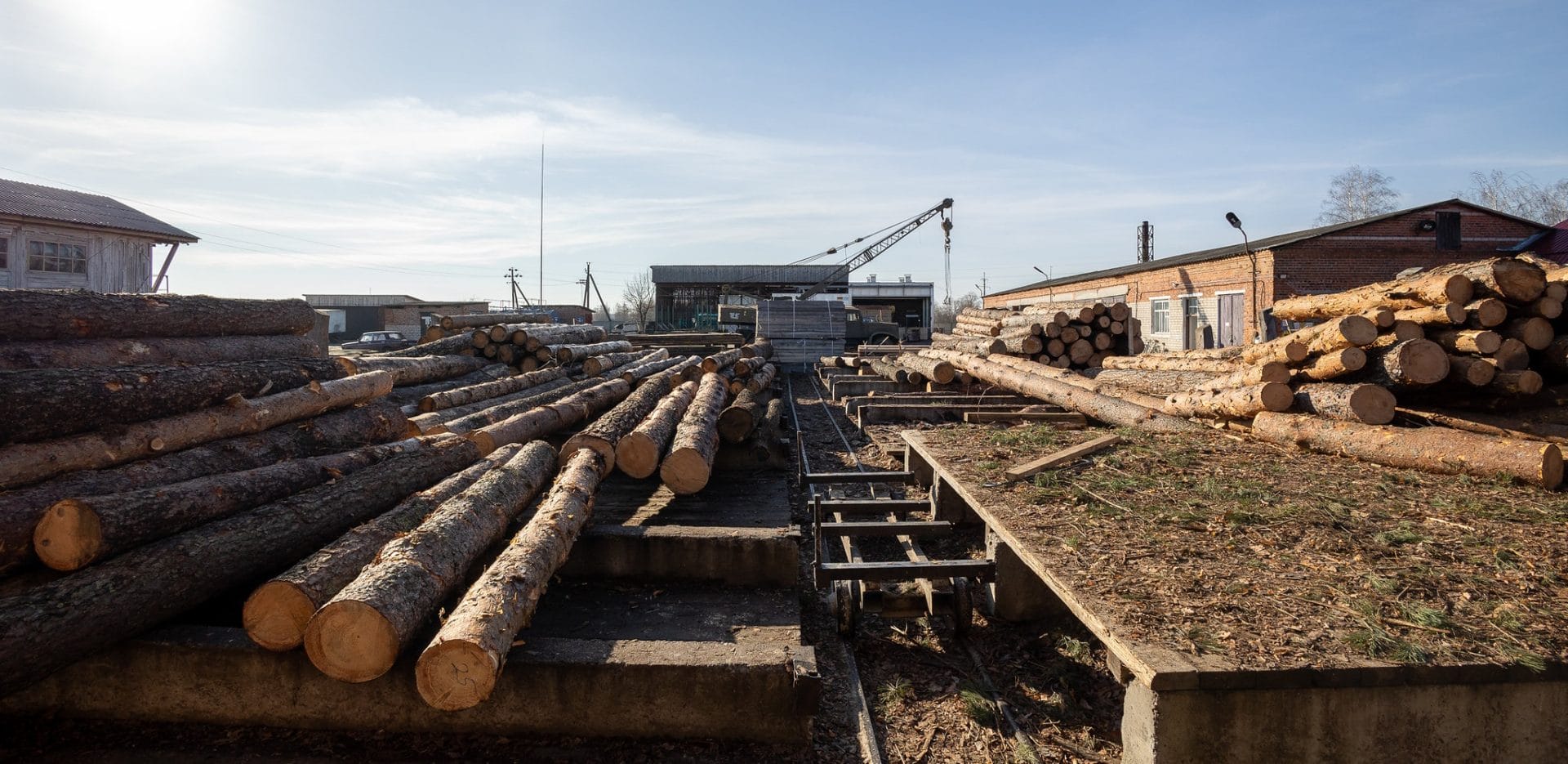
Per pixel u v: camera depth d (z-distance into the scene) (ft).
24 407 13.23
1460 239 63.31
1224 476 17.35
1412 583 11.09
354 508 15.94
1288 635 9.66
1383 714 8.91
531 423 26.63
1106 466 18.47
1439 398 21.62
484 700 11.00
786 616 16.70
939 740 12.91
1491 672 8.80
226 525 13.44
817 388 68.74
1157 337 82.07
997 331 52.03
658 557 18.47
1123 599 10.87
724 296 122.83
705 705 12.10
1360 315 22.54
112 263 61.41
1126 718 9.71
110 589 11.27
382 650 11.21
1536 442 16.42
